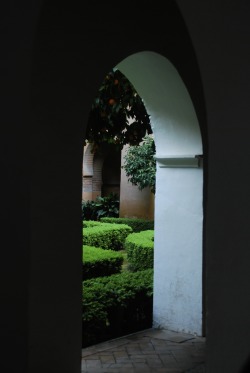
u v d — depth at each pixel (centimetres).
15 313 331
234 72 195
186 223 581
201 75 213
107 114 659
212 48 206
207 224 201
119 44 421
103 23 385
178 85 513
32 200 332
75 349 381
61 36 337
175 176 588
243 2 192
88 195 1966
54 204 353
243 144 188
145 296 616
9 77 326
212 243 198
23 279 332
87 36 370
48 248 348
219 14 202
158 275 602
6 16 326
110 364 481
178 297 586
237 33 194
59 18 326
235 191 190
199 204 569
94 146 727
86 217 1848
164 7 420
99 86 399
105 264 879
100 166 2005
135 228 1630
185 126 556
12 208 328
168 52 481
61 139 357
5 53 328
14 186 328
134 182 1496
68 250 369
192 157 558
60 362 363
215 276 196
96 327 540
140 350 522
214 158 201
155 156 589
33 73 318
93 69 388
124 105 657
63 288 364
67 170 365
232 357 187
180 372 461
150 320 627
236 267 187
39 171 337
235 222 189
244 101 190
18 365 334
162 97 545
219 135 200
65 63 351
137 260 989
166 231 596
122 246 1390
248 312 181
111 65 413
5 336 329
